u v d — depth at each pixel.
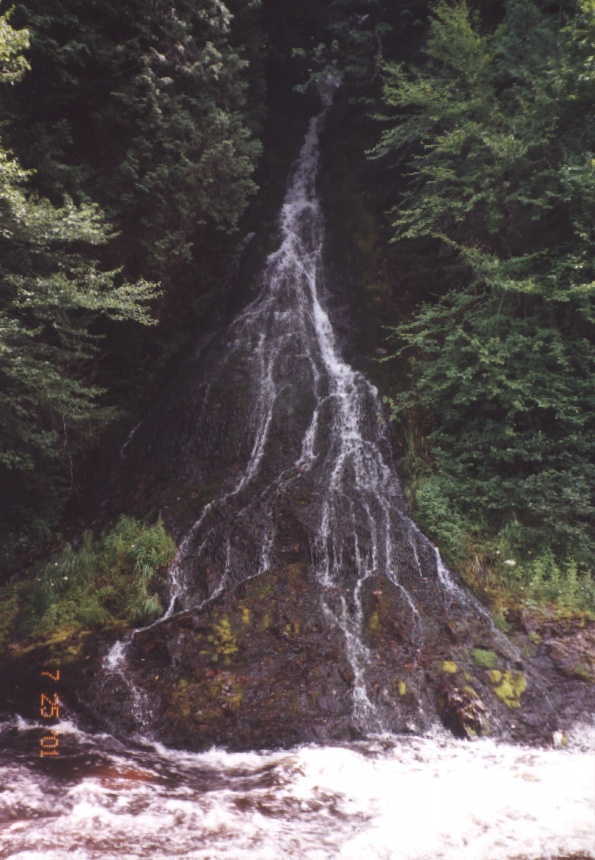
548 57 9.95
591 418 9.09
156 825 4.52
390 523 9.30
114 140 11.22
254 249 15.30
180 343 13.98
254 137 16.39
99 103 11.10
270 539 9.21
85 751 6.17
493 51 11.30
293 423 11.18
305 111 20.25
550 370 9.41
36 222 8.07
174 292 13.57
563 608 8.01
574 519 8.80
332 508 9.52
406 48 15.87
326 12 18.53
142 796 5.07
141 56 10.97
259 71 15.98
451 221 11.79
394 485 9.93
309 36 19.58
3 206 7.96
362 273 13.52
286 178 17.72
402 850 4.18
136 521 10.26
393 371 11.47
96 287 9.44
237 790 5.27
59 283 8.60
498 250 10.76
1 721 6.98
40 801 4.92
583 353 9.16
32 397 9.25
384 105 16.27
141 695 7.01
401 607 7.98
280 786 5.29
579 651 7.39
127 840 4.27
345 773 5.56
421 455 10.24
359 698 6.77
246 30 15.05
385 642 7.52
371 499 9.71
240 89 12.83
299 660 7.29
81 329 10.00
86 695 7.09
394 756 5.98
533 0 11.37
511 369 9.46
